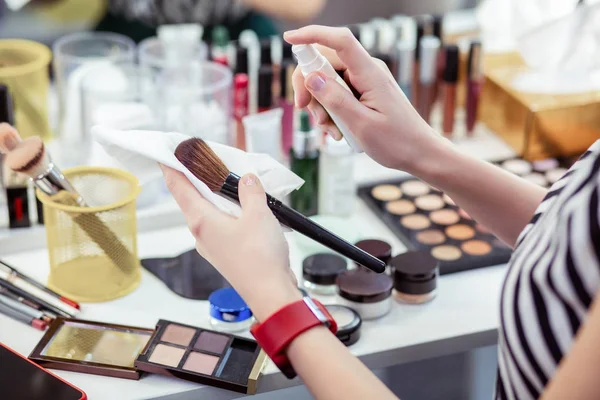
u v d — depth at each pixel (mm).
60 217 1000
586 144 1404
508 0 1469
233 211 748
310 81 812
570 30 1345
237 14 1555
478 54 1419
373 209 1269
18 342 960
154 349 920
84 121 1287
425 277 1038
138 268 1084
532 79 1434
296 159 1213
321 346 644
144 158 808
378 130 832
